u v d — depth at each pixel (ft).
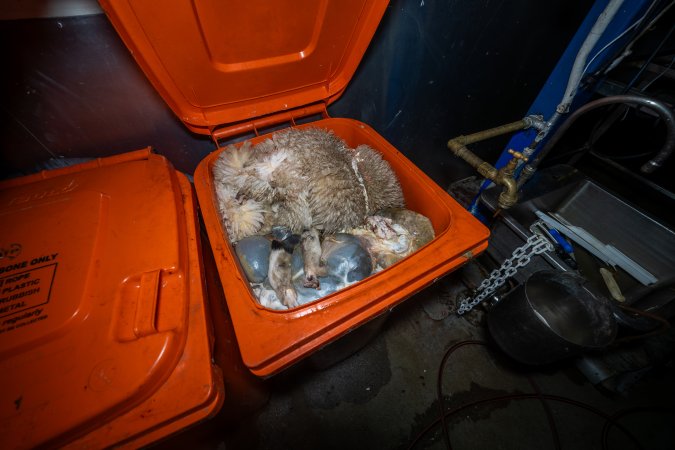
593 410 3.53
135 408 1.38
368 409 3.45
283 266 2.39
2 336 1.35
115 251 1.71
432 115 4.54
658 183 4.91
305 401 3.46
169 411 1.38
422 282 2.15
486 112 5.05
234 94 2.64
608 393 3.66
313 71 2.87
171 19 1.81
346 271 2.34
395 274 2.04
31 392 1.26
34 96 2.07
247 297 1.87
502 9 3.60
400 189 3.03
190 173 3.26
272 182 2.52
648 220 3.55
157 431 1.40
